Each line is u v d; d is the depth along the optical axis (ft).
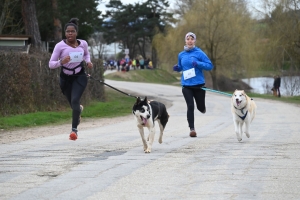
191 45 38.22
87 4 115.96
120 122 57.57
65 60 30.35
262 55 137.69
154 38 193.36
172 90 147.95
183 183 21.29
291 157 27.61
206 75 178.60
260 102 100.12
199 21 159.63
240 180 21.70
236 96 34.91
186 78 37.78
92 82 87.25
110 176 22.89
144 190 20.10
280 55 132.46
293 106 86.74
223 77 175.01
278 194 19.24
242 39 156.04
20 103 60.75
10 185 21.38
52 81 68.64
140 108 29.94
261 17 136.77
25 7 91.66
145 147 30.73
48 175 23.36
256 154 28.73
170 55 173.78
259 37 147.33
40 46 92.63
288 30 129.59
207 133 41.52
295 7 128.26
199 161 26.55
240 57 157.99
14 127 50.19
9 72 58.18
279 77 127.85
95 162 26.58
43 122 55.57
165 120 34.14
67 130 47.55
